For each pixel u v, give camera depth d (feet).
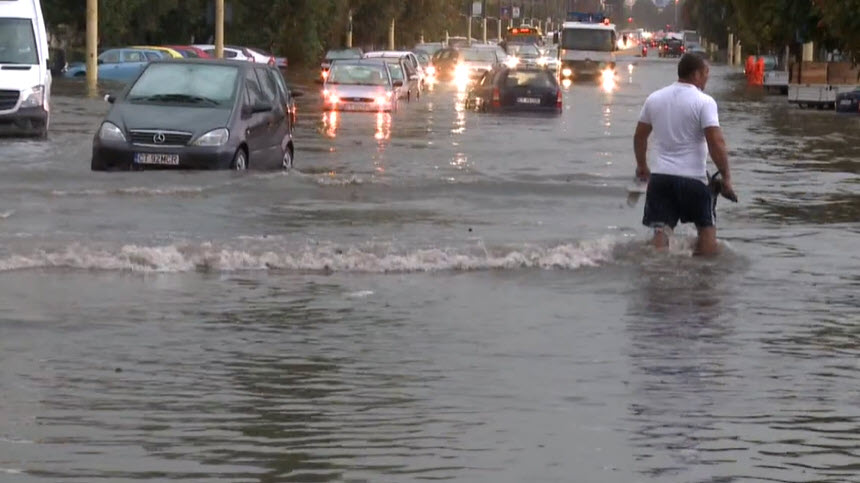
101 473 50.31
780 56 650.84
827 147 233.96
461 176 166.71
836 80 485.15
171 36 572.51
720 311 82.84
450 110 346.95
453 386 63.87
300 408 59.77
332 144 221.25
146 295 85.15
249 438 55.11
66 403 59.93
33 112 213.87
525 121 302.86
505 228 118.52
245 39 586.86
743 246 108.58
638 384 64.49
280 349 71.20
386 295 86.43
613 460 52.70
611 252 101.86
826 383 65.21
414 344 72.69
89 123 253.65
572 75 579.89
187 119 151.53
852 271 98.17
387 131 259.60
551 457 52.95
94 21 400.06
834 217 130.62
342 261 97.25
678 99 100.58
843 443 55.31
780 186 162.20
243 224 118.01
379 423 57.52
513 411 59.57
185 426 56.70
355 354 70.28
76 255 96.48
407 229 116.98
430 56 598.34
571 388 63.62
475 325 77.66
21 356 68.59
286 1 590.96
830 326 78.84
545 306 83.51
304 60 611.88
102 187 140.05
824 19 398.83
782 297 87.76
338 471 51.03
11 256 95.66
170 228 113.70
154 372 65.87
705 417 58.85
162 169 150.41
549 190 151.43
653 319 79.97
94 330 74.90
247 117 156.04
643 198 145.48
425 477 50.44
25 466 50.96
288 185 147.02
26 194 134.92
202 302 83.30
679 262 99.35
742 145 238.48
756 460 52.90
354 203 136.46
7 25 216.54
